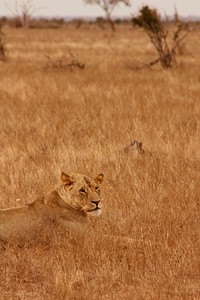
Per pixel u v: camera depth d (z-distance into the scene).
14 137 17.73
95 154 15.38
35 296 9.13
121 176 13.87
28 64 41.91
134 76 32.59
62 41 76.06
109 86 27.83
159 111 21.17
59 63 39.69
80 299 8.93
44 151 15.92
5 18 144.00
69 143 16.72
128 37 86.00
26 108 22.23
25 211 10.24
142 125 18.78
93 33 104.69
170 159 15.26
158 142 16.70
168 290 9.09
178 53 47.94
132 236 10.97
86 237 10.45
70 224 10.38
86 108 22.27
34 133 18.22
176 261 10.09
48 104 23.09
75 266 9.80
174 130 18.09
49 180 13.54
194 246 10.45
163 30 40.22
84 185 10.27
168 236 10.79
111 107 22.27
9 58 47.12
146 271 9.84
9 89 27.19
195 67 37.91
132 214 11.82
